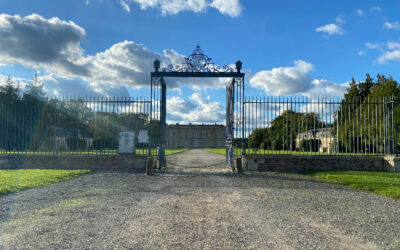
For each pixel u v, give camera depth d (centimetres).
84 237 337
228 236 345
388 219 428
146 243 319
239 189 681
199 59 1067
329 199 570
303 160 1039
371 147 1579
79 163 1072
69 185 712
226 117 1220
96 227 376
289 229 375
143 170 1031
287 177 895
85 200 540
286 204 522
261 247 310
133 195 592
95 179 818
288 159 1039
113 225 385
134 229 369
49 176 830
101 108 1063
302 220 418
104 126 1108
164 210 469
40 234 347
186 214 446
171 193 621
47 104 1120
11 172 928
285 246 314
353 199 572
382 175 891
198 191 648
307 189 686
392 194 604
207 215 441
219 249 303
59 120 1120
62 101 1111
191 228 375
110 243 318
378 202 546
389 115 1064
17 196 573
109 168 1064
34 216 427
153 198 565
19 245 310
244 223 400
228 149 1166
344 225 396
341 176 859
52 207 483
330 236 349
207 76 1058
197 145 7812
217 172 1030
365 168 1032
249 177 894
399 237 348
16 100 1152
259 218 427
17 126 1135
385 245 321
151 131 1061
